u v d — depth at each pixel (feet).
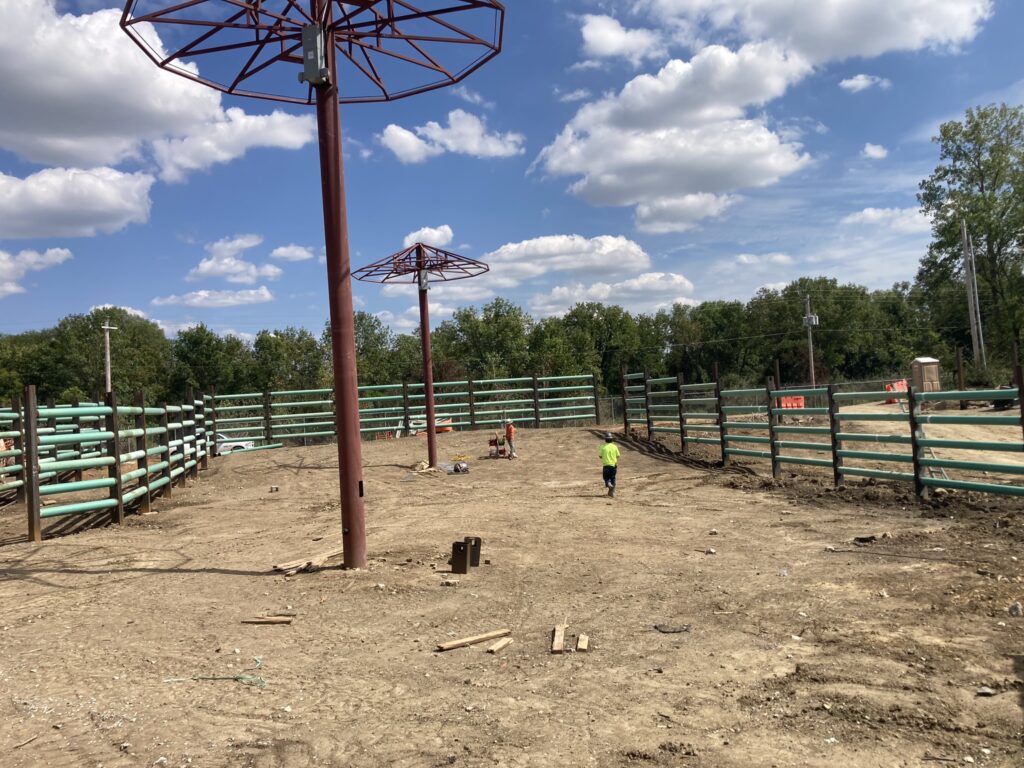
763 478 47.73
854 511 35.47
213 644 19.10
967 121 150.00
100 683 16.35
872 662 16.07
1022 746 12.10
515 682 16.05
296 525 37.40
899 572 23.53
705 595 22.44
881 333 264.72
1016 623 17.94
